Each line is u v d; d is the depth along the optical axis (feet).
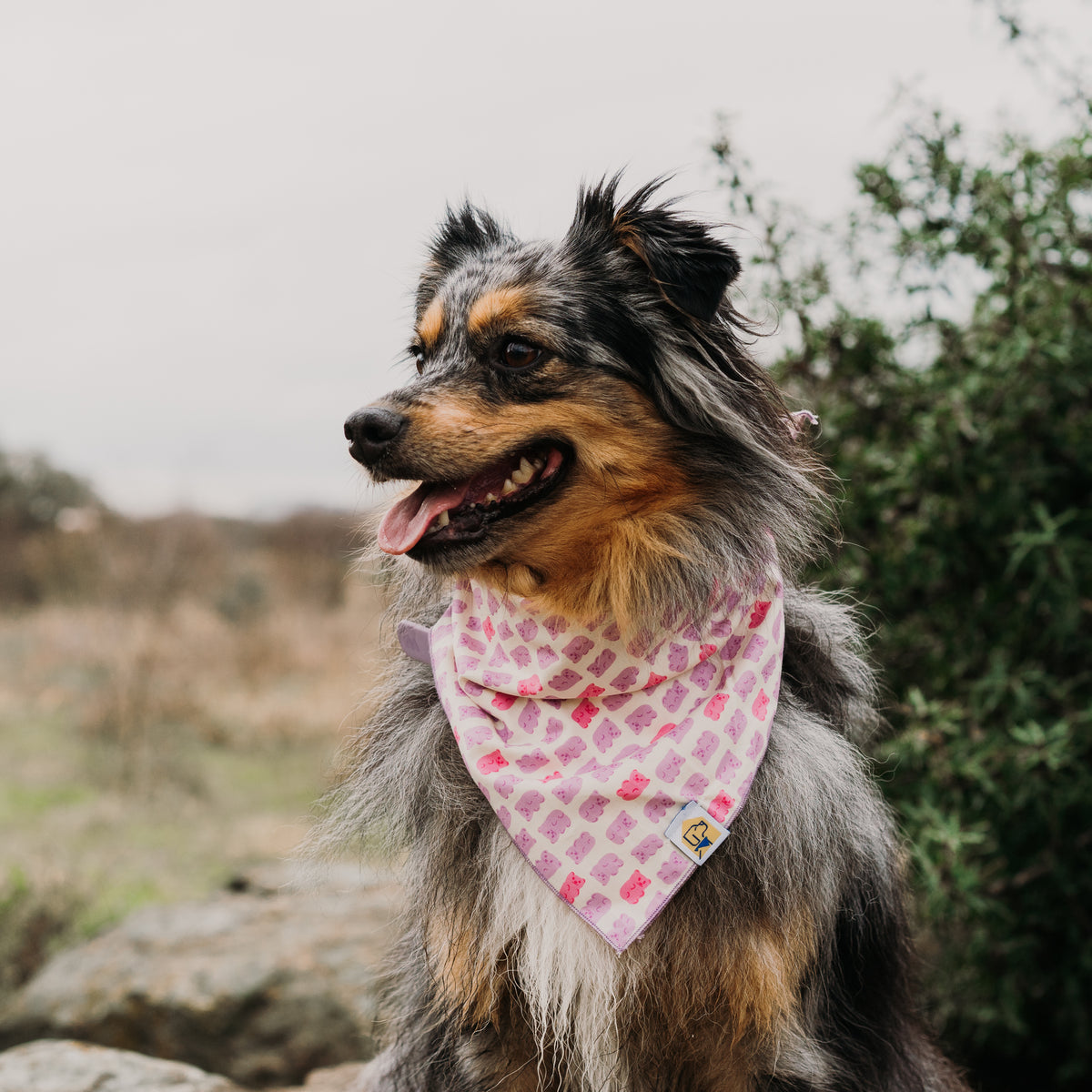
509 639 3.69
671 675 3.63
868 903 3.69
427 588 4.04
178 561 19.20
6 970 5.90
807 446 4.08
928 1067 3.97
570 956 3.52
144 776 10.46
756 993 3.49
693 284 3.57
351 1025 5.21
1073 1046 4.79
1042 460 4.78
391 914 4.80
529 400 3.63
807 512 3.82
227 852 8.70
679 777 3.56
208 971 5.34
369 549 4.11
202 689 13.44
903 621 4.99
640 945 3.52
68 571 19.26
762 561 3.68
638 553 3.64
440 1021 3.71
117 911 7.08
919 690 4.93
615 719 3.63
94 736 11.69
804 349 4.92
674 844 3.51
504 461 3.68
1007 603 4.85
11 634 16.87
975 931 4.77
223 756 11.75
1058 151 4.71
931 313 4.84
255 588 18.58
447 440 3.59
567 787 3.56
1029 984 4.75
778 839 3.54
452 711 3.68
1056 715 4.75
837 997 3.65
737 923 3.50
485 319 3.67
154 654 13.67
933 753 4.73
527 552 3.64
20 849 8.57
